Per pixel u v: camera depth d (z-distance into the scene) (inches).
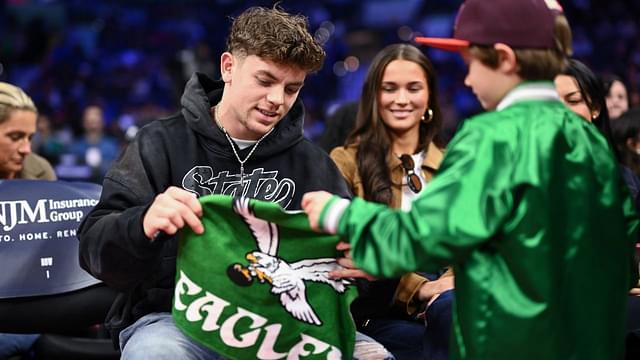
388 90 265.0
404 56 265.3
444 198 164.1
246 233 197.3
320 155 231.5
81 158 701.3
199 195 219.1
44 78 1103.0
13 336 276.7
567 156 171.8
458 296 174.2
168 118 227.1
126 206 211.8
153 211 191.0
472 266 169.8
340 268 201.6
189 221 190.7
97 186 261.7
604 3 1118.4
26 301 242.2
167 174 218.1
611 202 176.4
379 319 258.5
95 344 279.3
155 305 218.1
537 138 168.1
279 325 199.5
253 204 191.8
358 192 262.1
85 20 1304.1
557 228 167.8
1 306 240.5
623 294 179.5
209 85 234.1
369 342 222.2
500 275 168.1
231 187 221.8
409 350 247.0
